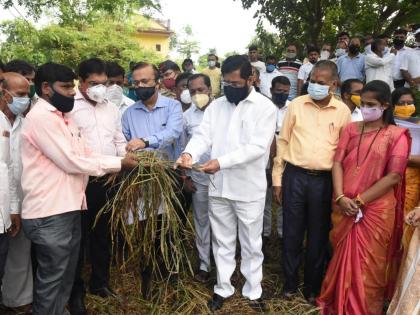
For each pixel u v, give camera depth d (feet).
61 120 8.24
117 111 10.61
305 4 40.47
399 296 8.88
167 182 9.20
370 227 9.39
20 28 36.52
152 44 98.22
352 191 9.53
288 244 10.84
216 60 31.55
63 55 41.57
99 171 8.62
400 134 9.28
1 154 8.27
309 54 25.18
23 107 8.63
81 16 42.63
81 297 10.09
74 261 9.14
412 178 10.36
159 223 9.84
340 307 9.50
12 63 10.32
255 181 9.99
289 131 10.72
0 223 8.09
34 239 8.34
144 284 10.69
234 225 10.50
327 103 10.30
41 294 8.52
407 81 22.27
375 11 37.99
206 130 10.41
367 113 9.31
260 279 10.50
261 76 24.35
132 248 9.63
